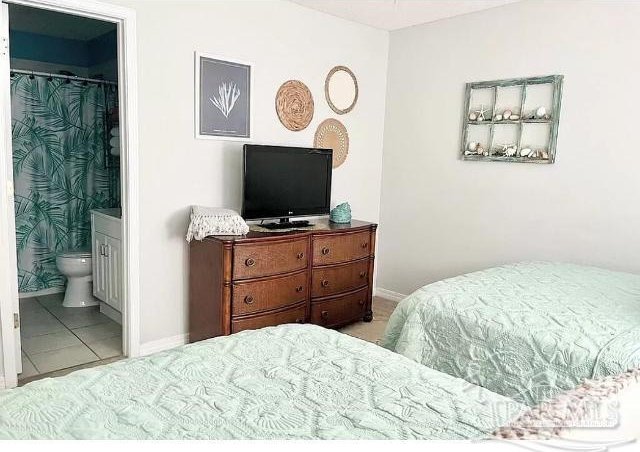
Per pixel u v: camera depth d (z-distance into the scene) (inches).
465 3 144.0
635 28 121.6
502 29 146.5
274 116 146.4
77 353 125.4
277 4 142.7
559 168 137.4
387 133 180.5
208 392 50.8
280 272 128.1
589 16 129.0
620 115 125.6
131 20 113.5
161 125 122.2
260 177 135.0
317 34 154.6
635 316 81.4
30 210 172.6
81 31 179.2
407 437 43.2
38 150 172.1
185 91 125.6
